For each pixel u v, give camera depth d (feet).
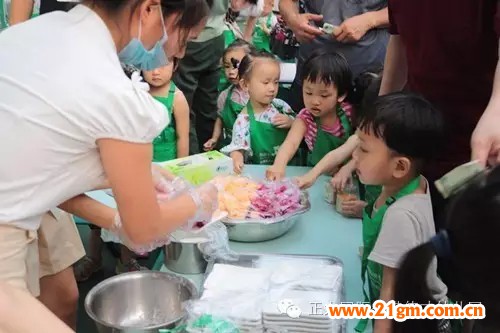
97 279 8.15
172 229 4.33
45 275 5.52
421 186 4.66
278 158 7.18
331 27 7.68
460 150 5.25
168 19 3.91
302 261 5.17
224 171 6.50
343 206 6.23
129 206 3.85
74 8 4.01
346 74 7.04
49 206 4.00
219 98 10.02
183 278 4.89
